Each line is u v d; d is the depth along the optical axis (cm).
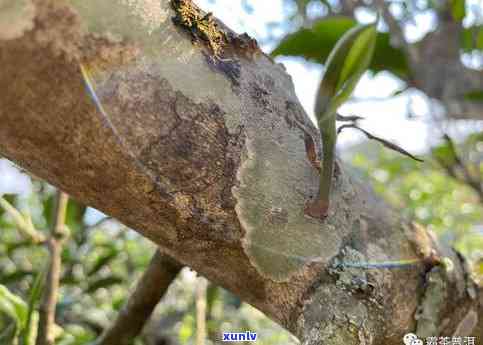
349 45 18
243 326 53
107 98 15
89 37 14
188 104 16
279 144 18
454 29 51
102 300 55
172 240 18
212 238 18
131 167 16
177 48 16
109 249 53
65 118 14
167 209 17
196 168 16
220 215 17
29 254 55
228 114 17
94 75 14
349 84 18
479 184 49
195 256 19
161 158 16
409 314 21
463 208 76
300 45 43
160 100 15
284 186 18
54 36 13
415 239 22
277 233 18
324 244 19
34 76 14
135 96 15
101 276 52
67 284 48
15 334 30
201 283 39
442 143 52
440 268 22
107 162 15
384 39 46
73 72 14
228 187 17
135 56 15
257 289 19
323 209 18
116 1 14
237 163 17
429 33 52
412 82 50
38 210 55
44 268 32
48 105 14
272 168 18
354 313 19
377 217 21
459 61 51
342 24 41
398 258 21
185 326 50
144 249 60
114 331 30
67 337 43
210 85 16
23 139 15
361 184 23
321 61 44
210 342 50
